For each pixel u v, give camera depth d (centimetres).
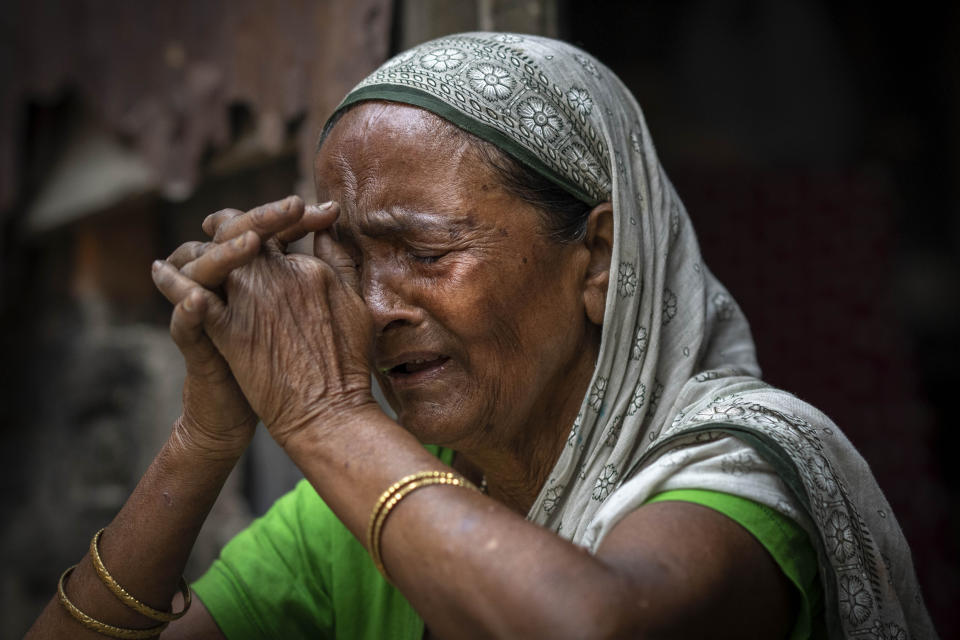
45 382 301
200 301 97
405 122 113
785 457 99
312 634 140
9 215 295
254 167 264
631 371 118
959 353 591
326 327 101
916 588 114
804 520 97
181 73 256
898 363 405
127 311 307
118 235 307
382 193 113
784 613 96
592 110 121
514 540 83
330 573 139
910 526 386
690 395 117
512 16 172
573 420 124
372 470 91
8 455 301
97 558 115
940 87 621
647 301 119
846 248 417
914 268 609
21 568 291
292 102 220
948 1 615
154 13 262
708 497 95
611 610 80
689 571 87
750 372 128
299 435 97
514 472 127
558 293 118
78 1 277
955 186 616
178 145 259
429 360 116
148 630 117
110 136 281
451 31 179
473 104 113
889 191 425
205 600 136
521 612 80
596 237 121
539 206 115
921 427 398
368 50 192
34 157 295
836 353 409
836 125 592
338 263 109
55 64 280
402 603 132
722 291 132
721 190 429
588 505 116
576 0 560
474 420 116
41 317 307
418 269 114
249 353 99
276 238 107
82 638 116
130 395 296
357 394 99
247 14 234
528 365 117
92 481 292
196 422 109
